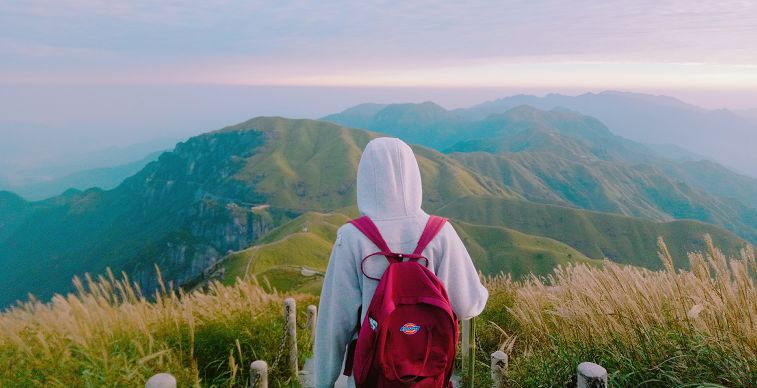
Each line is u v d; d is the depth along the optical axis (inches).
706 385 95.5
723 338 106.0
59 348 138.4
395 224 76.2
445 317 67.2
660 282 141.5
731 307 107.6
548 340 156.8
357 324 77.0
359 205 81.2
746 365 98.9
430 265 75.5
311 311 232.1
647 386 112.1
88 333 145.9
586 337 135.6
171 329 179.0
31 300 155.6
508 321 221.1
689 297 120.6
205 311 203.5
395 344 66.0
